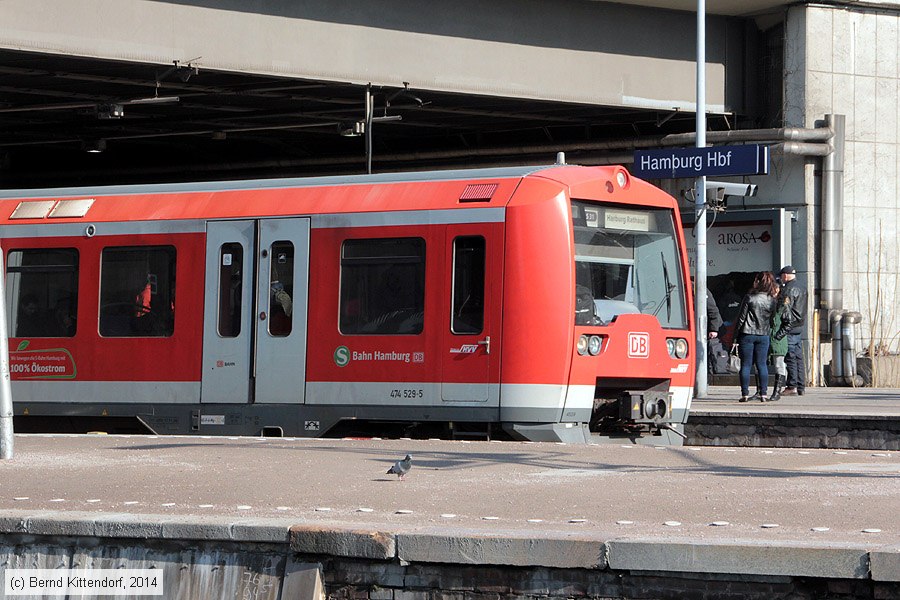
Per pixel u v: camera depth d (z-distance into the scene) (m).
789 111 33.72
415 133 40.88
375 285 17.69
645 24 33.47
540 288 16.67
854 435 19.70
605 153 37.16
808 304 33.31
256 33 29.00
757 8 33.72
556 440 16.70
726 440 20.52
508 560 7.71
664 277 18.30
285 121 39.22
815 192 33.72
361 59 30.25
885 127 34.12
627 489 10.60
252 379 18.45
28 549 8.76
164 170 46.28
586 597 7.62
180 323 19.02
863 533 8.12
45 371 20.02
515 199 16.91
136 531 8.50
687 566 7.39
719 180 34.94
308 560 8.18
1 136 42.00
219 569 8.34
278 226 18.42
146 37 27.83
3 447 13.18
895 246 34.16
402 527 8.17
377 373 17.53
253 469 12.22
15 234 20.47
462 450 14.27
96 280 19.75
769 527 8.45
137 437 15.90
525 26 32.06
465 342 16.98
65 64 30.34
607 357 17.20
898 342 33.91
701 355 26.02
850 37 33.88
